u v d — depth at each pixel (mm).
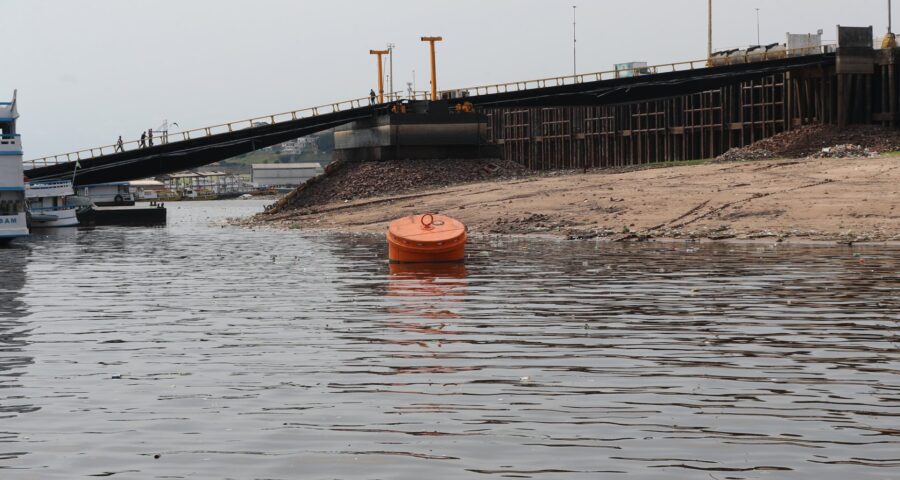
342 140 124438
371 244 71062
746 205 73375
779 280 41625
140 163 111250
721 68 118938
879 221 64688
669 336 29016
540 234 72812
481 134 117125
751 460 17500
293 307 37219
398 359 26391
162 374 25078
